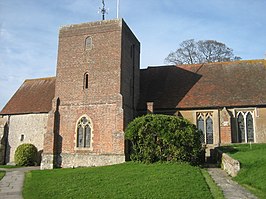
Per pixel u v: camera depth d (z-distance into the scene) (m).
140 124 21.03
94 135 25.17
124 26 27.39
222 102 27.36
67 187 14.41
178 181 14.17
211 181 15.21
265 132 25.97
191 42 46.00
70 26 28.22
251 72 29.89
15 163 30.83
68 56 27.73
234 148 22.83
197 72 31.84
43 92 35.34
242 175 15.52
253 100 26.73
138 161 21.06
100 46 26.83
